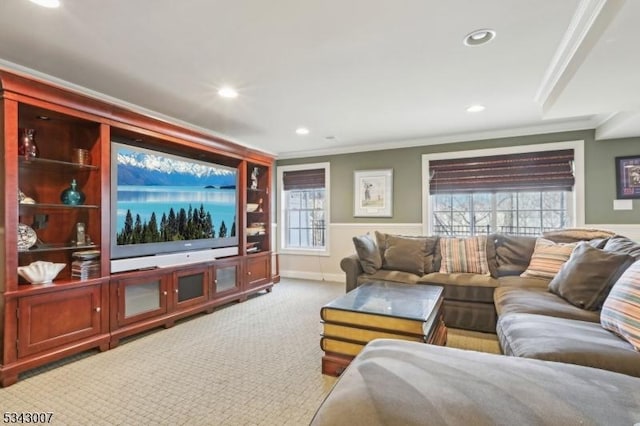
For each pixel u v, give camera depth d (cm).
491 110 360
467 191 466
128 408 183
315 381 214
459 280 327
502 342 191
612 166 394
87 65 247
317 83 285
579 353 139
